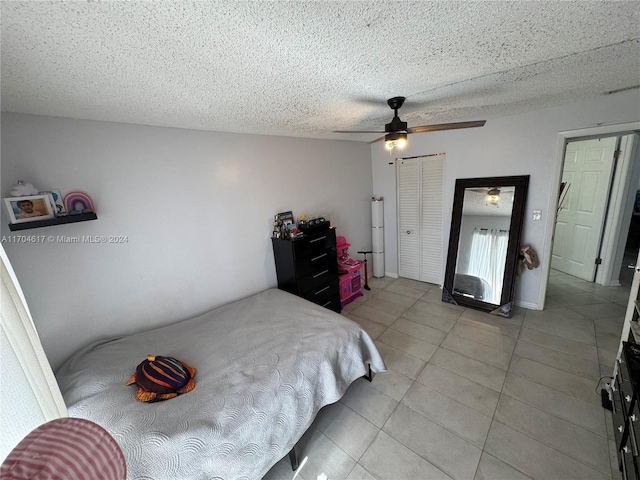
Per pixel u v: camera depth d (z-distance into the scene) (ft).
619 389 5.12
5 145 4.98
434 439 5.51
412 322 9.92
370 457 5.27
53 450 1.54
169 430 4.02
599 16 3.08
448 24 3.11
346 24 2.95
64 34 2.64
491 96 6.47
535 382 6.72
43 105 4.72
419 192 12.30
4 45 2.72
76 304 6.01
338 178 12.00
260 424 4.50
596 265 11.64
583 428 5.46
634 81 6.02
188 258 7.73
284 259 9.45
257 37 3.07
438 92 5.80
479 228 10.27
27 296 5.40
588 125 7.89
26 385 2.47
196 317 7.64
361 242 13.78
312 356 5.67
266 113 6.44
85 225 5.98
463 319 9.84
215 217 8.20
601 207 11.18
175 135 7.20
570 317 9.34
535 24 3.22
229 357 5.77
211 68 3.77
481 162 10.09
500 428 5.62
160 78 3.96
